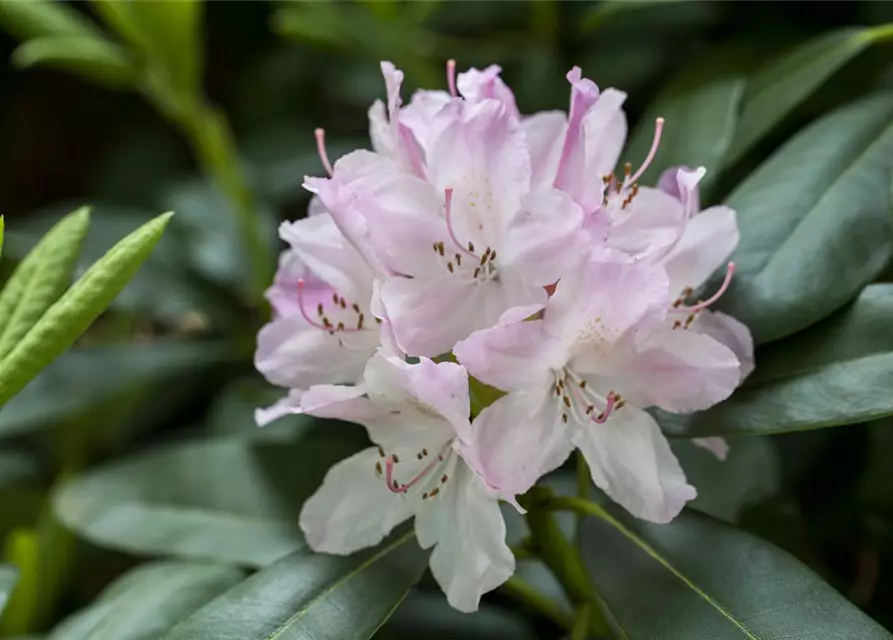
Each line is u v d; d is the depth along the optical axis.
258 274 0.80
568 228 0.60
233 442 0.71
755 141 0.70
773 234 0.65
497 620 0.74
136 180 0.98
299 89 0.93
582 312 0.60
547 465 0.61
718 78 0.71
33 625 0.78
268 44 0.96
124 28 0.76
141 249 0.62
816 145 0.67
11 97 1.00
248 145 0.90
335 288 0.64
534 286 0.61
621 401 0.61
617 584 0.63
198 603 0.67
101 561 0.82
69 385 0.76
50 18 0.76
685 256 0.62
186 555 0.68
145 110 1.00
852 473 0.75
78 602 0.82
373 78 0.86
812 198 0.65
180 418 0.84
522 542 0.66
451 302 0.61
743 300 0.64
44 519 0.79
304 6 0.79
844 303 0.63
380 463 0.63
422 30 0.82
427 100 0.64
